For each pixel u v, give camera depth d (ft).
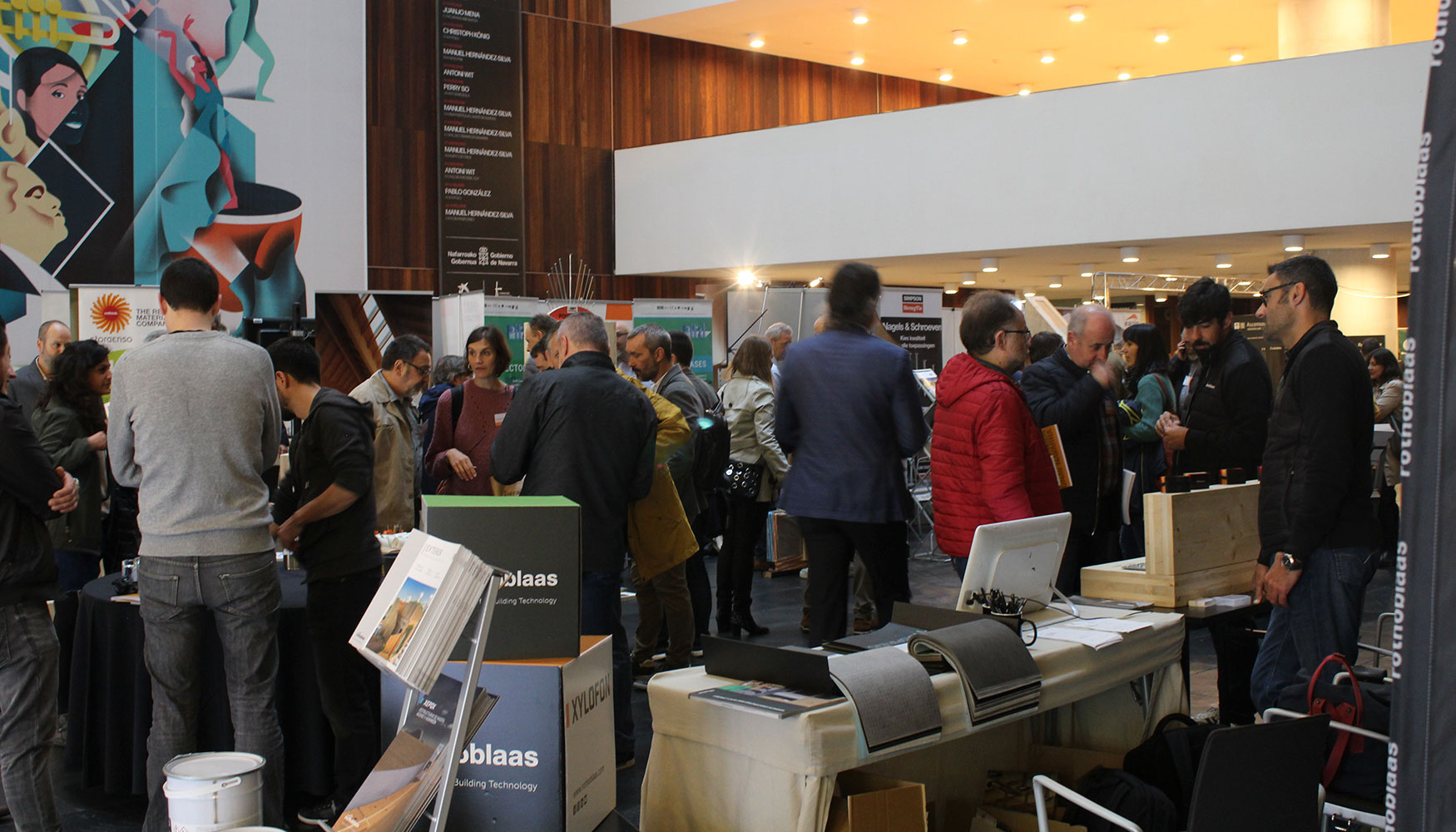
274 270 33.99
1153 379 15.87
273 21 33.71
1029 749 10.22
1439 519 4.02
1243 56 46.78
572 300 31.58
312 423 9.84
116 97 31.12
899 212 35.53
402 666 6.14
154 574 9.18
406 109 36.83
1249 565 11.05
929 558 27.02
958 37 43.09
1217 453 12.80
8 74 29.53
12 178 29.63
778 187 37.78
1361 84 28.30
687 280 43.01
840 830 7.18
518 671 7.59
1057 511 10.52
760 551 24.95
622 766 11.85
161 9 31.73
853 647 8.47
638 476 11.46
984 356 10.33
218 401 9.21
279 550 12.92
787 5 38.70
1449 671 3.99
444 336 31.35
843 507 10.69
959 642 7.88
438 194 37.27
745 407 18.10
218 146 32.83
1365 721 7.76
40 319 30.14
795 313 34.19
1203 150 30.48
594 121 40.68
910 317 34.06
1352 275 33.71
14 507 8.72
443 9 36.86
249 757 6.88
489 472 14.98
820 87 46.65
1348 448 8.77
